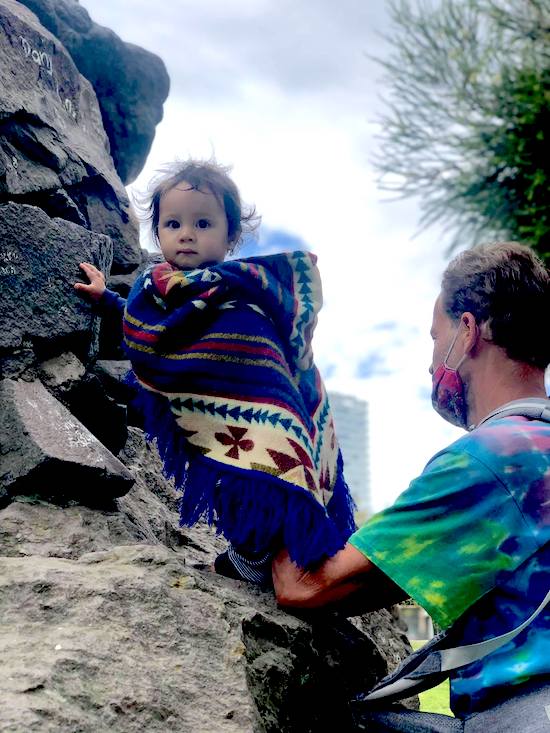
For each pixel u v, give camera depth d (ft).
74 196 10.95
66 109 11.21
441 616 5.82
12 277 8.58
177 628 6.27
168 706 5.66
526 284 6.50
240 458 7.34
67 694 5.32
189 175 8.50
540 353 6.56
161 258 12.80
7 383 8.30
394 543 6.04
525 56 38.34
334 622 7.77
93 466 7.91
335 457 8.38
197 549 9.73
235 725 5.80
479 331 6.61
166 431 7.84
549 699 5.41
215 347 7.75
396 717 6.24
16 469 7.74
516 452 5.91
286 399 7.66
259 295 8.03
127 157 14.76
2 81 9.60
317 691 7.25
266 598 7.44
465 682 5.85
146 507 9.47
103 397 9.42
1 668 5.33
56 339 8.87
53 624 5.96
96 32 14.07
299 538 6.93
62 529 7.57
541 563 5.69
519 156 36.73
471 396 6.73
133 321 8.04
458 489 5.96
